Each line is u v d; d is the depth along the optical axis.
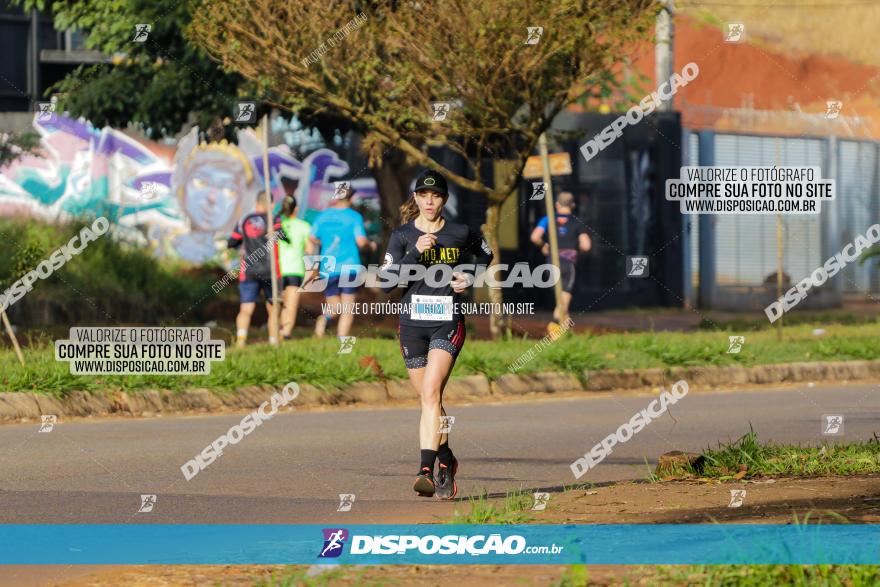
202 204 72.94
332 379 39.88
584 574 13.80
